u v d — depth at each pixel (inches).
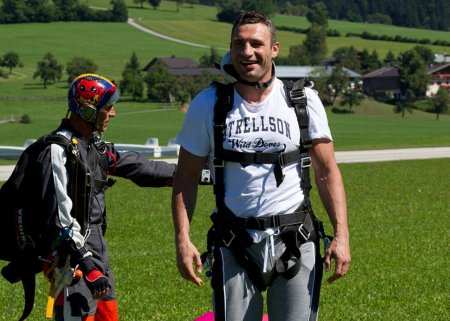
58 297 353.7
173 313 553.9
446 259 761.0
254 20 315.0
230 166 316.8
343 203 321.4
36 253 348.5
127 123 5551.2
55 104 7027.6
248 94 316.5
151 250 808.9
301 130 318.3
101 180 362.3
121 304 578.2
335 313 552.7
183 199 326.6
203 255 324.8
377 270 702.5
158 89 7583.7
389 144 2864.2
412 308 569.0
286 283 313.4
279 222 313.4
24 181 345.7
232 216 316.2
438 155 2274.9
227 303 313.4
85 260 345.1
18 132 5113.2
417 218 1050.7
